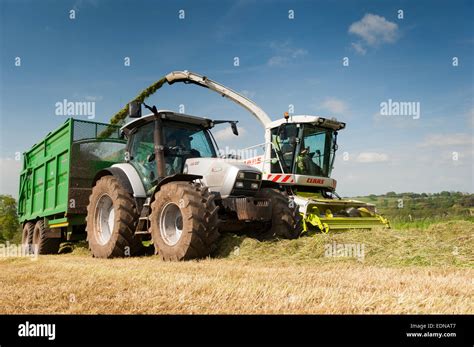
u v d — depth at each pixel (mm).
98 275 4090
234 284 3271
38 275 4285
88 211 7391
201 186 5855
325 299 2764
